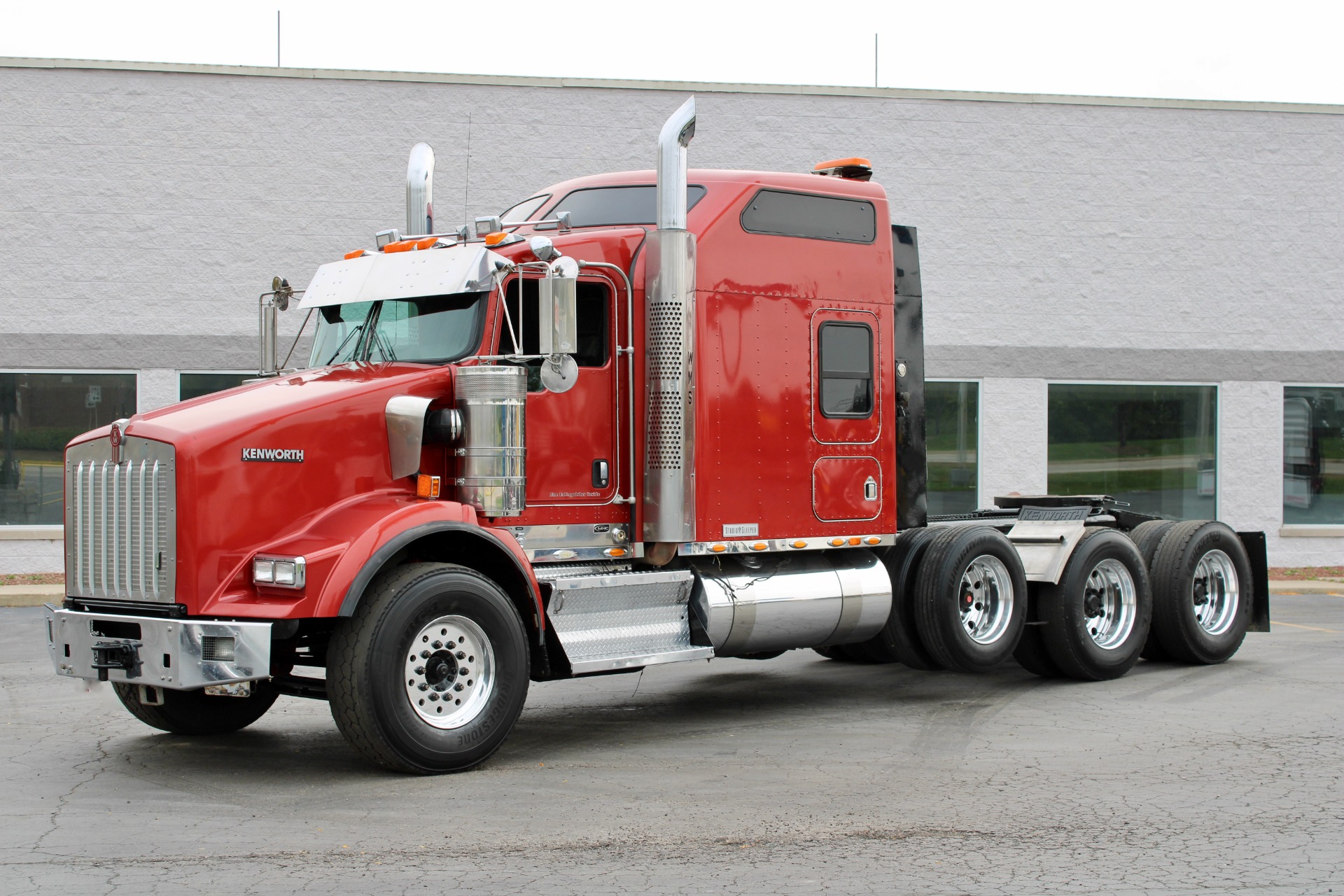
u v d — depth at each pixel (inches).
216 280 705.0
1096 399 775.1
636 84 733.3
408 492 308.0
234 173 706.2
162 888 212.7
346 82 713.6
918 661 400.2
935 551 392.2
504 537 304.0
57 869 223.5
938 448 759.1
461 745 291.9
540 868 222.7
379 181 717.3
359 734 282.4
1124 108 770.2
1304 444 798.5
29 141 691.4
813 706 385.4
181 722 331.9
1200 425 786.2
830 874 218.7
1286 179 787.4
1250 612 468.4
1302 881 216.1
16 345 689.6
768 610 355.3
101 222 696.4
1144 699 392.8
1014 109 761.6
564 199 380.8
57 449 695.1
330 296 344.8
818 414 370.3
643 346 342.0
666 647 339.0
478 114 724.7
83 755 316.8
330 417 298.5
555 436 329.1
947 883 214.1
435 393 313.1
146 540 286.5
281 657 308.8
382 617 282.5
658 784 283.6
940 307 756.0
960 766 301.0
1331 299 794.8
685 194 340.8
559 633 318.7
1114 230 771.4
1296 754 313.4
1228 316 784.9
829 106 749.3
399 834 243.9
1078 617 417.7
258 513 287.3
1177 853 231.5
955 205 757.9
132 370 698.8
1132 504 776.3
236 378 708.7
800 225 370.9
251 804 267.1
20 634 522.9
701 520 344.5
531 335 328.8
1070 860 227.0
